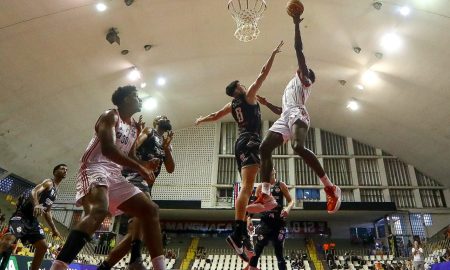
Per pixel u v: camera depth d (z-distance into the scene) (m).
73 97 18.22
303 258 24.50
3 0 12.02
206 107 25.53
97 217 2.92
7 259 6.39
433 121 21.52
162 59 19.05
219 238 27.61
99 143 3.30
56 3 12.98
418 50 17.14
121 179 3.32
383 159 27.77
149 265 21.17
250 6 15.03
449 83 18.34
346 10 16.02
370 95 22.00
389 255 24.56
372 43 17.73
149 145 4.80
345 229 28.67
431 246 23.34
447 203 26.09
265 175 3.73
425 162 25.72
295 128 3.70
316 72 21.39
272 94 24.75
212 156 27.69
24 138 18.11
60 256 2.66
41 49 14.63
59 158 21.61
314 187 26.42
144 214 3.30
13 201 19.33
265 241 6.30
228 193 26.64
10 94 15.54
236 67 21.25
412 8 14.80
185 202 24.53
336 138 28.62
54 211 23.75
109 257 4.18
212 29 17.67
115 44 16.62
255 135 4.32
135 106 3.65
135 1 14.59
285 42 18.91
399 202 26.31
